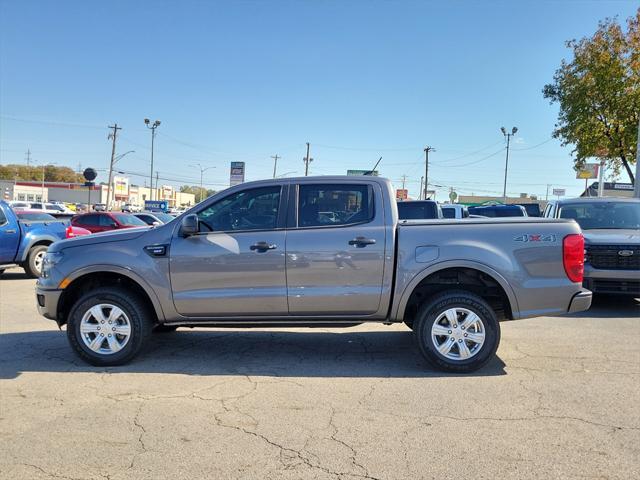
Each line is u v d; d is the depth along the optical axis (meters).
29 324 7.78
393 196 5.56
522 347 6.38
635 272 8.12
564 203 10.53
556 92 21.86
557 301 5.30
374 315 5.46
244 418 4.23
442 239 5.34
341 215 5.52
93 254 5.54
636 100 19.16
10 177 127.38
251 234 5.48
